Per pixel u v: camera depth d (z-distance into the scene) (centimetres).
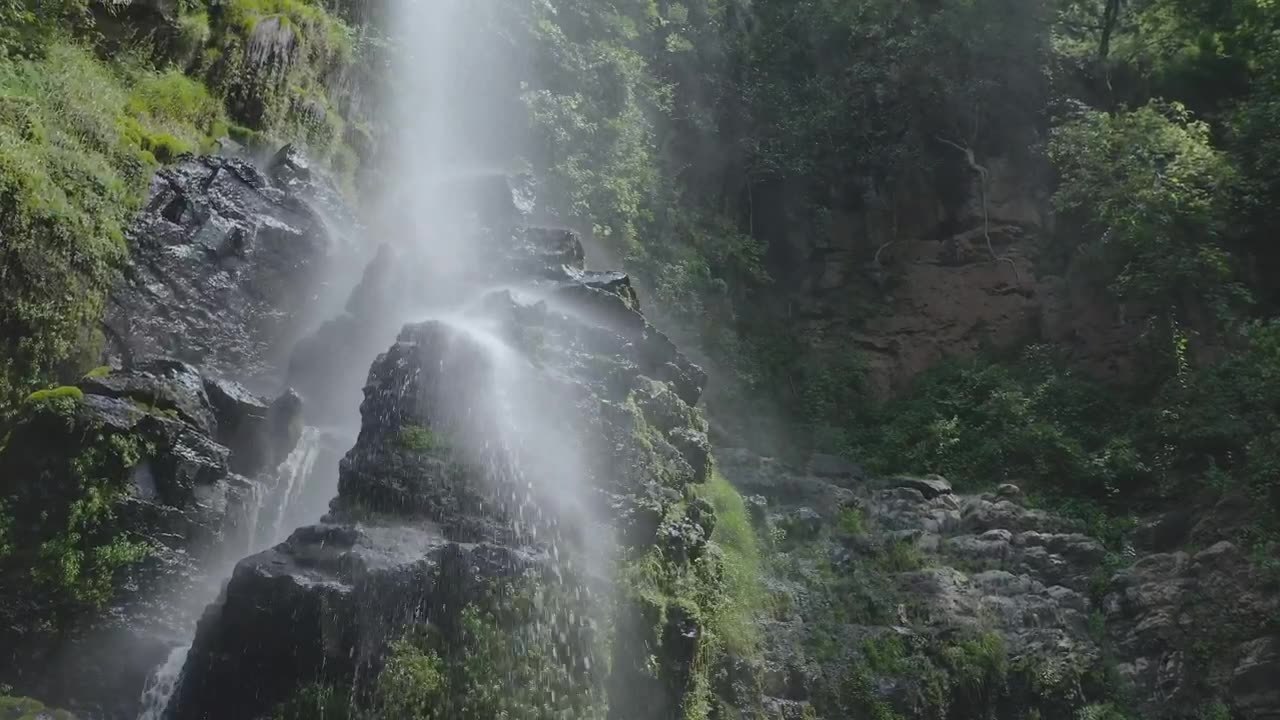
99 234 1368
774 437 2145
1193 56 2686
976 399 2245
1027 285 2409
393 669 955
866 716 1484
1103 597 1748
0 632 1062
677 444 1316
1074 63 2658
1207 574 1686
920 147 2561
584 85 2167
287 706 936
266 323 1486
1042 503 1986
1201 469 1956
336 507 1086
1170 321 2175
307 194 1627
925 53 2584
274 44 1789
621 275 1431
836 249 2559
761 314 2438
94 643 1084
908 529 1789
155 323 1393
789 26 2670
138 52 1658
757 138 2555
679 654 1128
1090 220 2344
